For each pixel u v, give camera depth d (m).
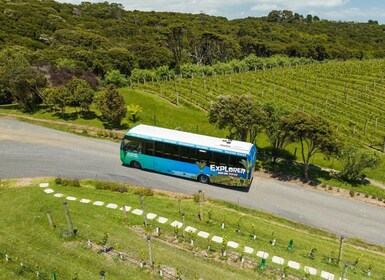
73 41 96.19
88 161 36.12
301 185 34.59
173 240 22.05
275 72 82.12
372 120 53.56
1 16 104.44
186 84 70.56
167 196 30.02
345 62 95.56
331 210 30.23
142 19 152.88
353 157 35.09
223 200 30.28
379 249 25.02
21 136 41.97
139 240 21.31
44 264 18.39
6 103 57.41
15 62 50.81
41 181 30.41
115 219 24.00
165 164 33.88
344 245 24.52
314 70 84.12
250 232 24.25
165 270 18.50
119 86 74.88
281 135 37.47
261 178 35.59
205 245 21.70
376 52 129.50
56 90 48.06
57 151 38.12
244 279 18.28
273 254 21.33
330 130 33.75
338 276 19.50
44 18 115.50
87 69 79.69
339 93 66.31
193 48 119.19
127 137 34.41
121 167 35.31
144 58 99.94
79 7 157.75
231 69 90.81
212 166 32.44
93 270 18.19
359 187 34.62
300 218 28.59
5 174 31.78
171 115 52.12
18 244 19.98
